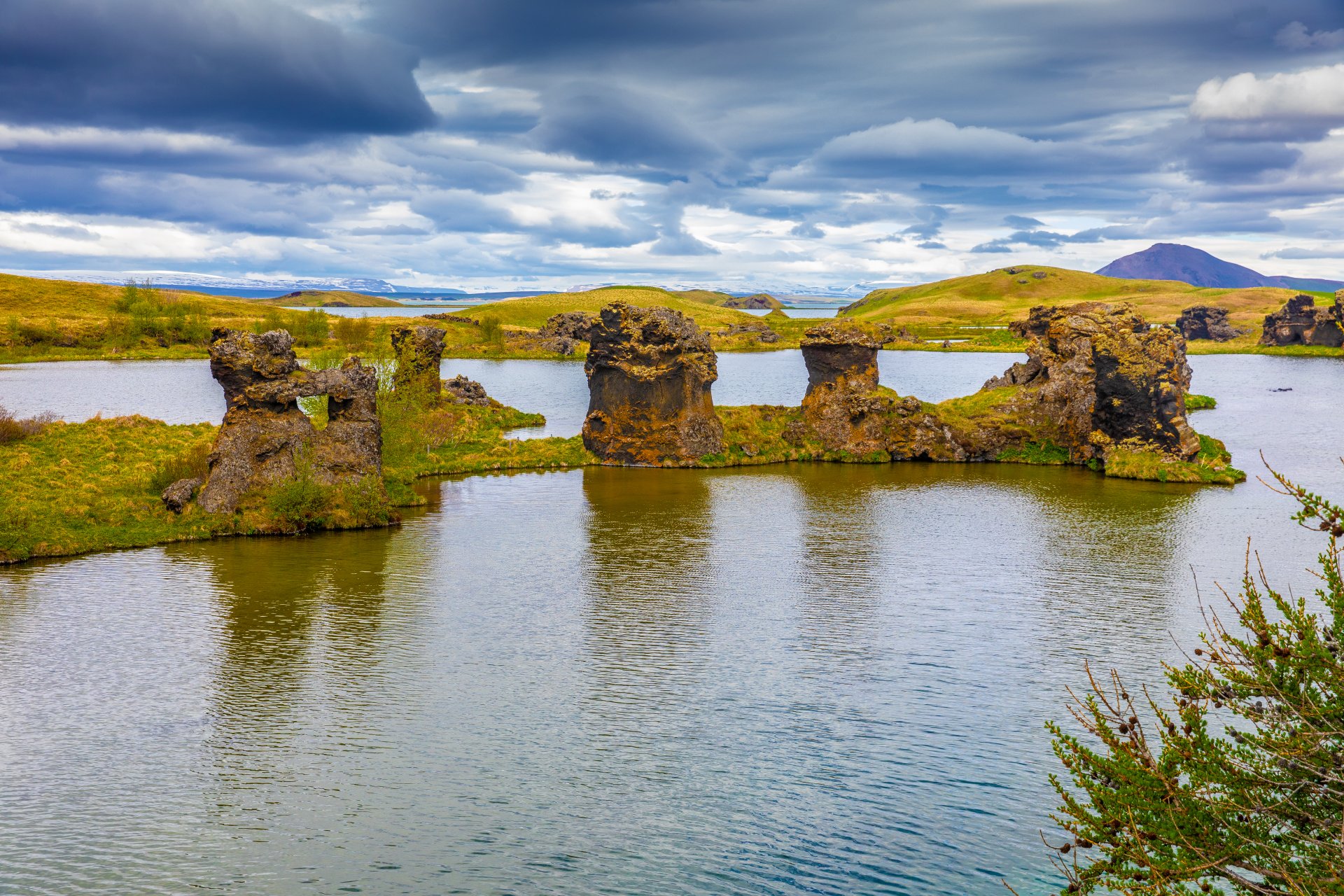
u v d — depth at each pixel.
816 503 77.62
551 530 68.50
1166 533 66.75
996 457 99.75
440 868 27.86
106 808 30.86
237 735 36.00
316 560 60.16
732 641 46.03
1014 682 40.88
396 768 33.69
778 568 58.53
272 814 30.58
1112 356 91.88
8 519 61.62
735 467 96.75
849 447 100.44
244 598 52.19
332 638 46.34
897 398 103.12
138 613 49.44
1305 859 17.03
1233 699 19.00
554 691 40.19
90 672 41.78
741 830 30.03
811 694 39.81
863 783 32.88
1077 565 58.69
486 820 30.44
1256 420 125.00
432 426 104.06
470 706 38.66
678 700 39.31
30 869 27.41
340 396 73.31
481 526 69.94
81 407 134.75
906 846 29.27
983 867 28.22
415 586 54.81
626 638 46.50
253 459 69.69
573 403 153.75
